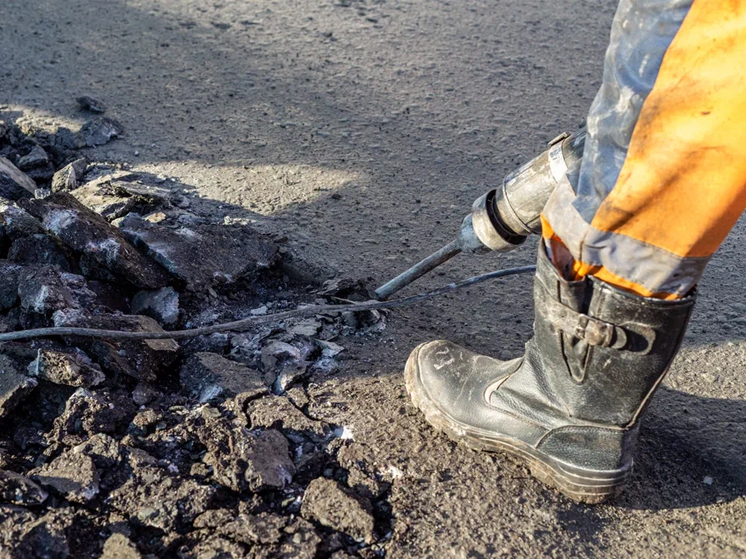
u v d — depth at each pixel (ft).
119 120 12.38
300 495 6.66
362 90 13.53
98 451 6.75
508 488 6.84
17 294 8.00
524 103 13.37
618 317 5.80
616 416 6.38
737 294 9.50
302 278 9.53
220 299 8.84
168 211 10.19
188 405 7.45
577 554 6.38
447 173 11.57
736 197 5.10
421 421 7.45
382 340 8.51
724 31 4.74
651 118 5.03
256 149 11.91
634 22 5.10
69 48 14.30
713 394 8.09
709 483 7.14
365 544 6.30
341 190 11.07
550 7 16.56
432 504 6.64
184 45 14.64
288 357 8.08
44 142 11.74
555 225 5.69
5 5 15.61
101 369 7.47
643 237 5.40
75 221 8.43
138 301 8.51
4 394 7.00
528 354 6.72
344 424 7.37
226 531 6.20
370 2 16.55
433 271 9.75
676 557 6.43
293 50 14.65
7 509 6.15
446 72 14.15
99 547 6.11
